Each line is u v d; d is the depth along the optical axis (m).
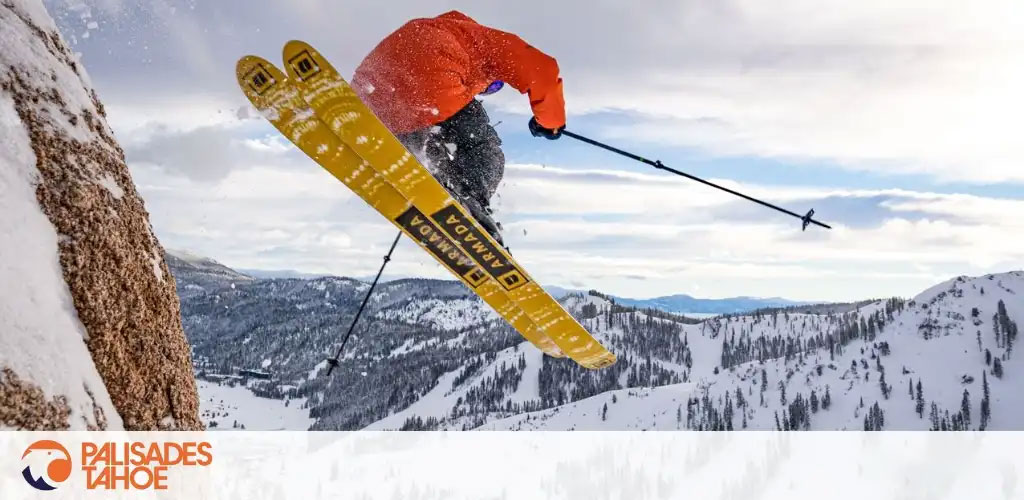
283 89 4.79
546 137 5.97
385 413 156.50
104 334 2.11
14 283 1.88
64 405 1.87
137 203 2.52
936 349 127.81
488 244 5.43
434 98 4.99
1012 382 116.31
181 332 2.61
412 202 5.17
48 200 2.09
